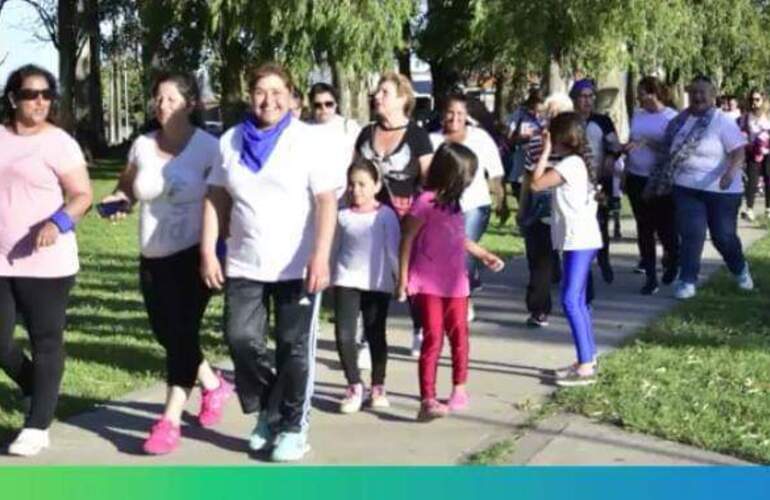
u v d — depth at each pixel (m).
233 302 5.78
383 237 6.89
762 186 22.64
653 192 10.59
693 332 8.93
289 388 5.85
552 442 6.12
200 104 6.40
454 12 33.47
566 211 7.34
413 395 7.25
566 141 7.40
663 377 7.39
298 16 21.59
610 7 22.97
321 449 6.11
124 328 9.35
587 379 7.33
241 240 5.71
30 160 5.85
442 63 35.94
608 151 11.01
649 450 5.97
